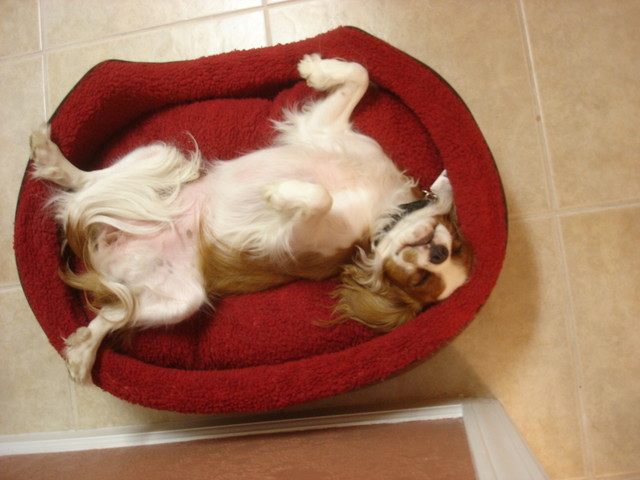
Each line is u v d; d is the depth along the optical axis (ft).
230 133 5.80
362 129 5.66
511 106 6.26
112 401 6.48
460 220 5.04
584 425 6.08
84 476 4.51
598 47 6.21
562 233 6.19
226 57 5.73
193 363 5.58
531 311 6.17
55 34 6.79
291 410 6.23
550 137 6.22
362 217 5.09
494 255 5.01
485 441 4.42
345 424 5.69
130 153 5.65
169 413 6.38
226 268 5.43
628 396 6.07
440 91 5.30
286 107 5.77
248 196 5.23
